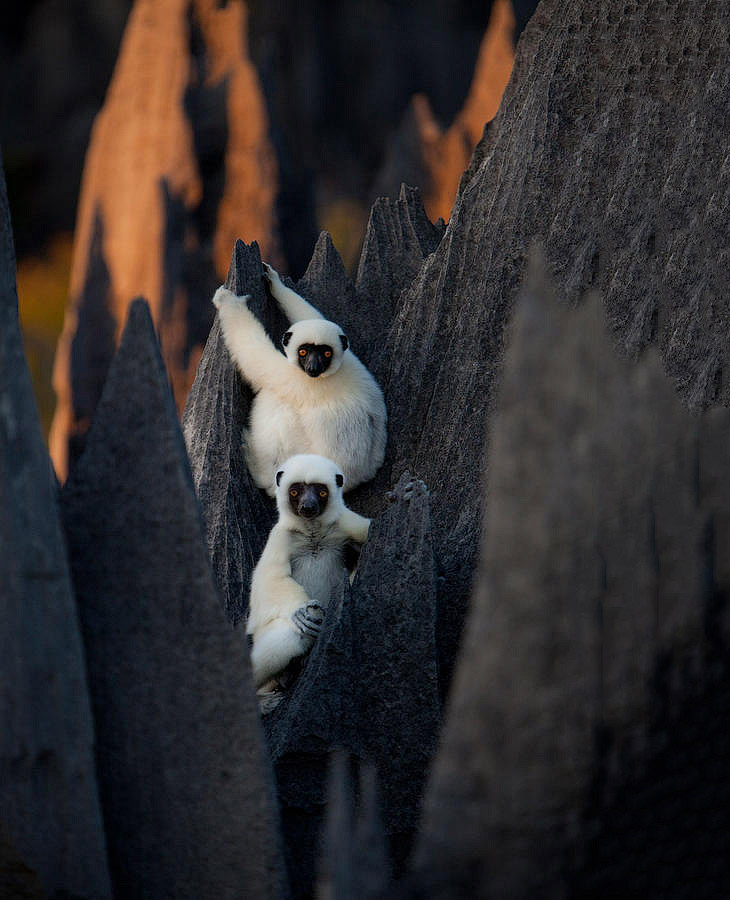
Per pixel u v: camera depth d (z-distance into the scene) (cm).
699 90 2481
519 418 1164
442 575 2241
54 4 12756
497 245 2638
